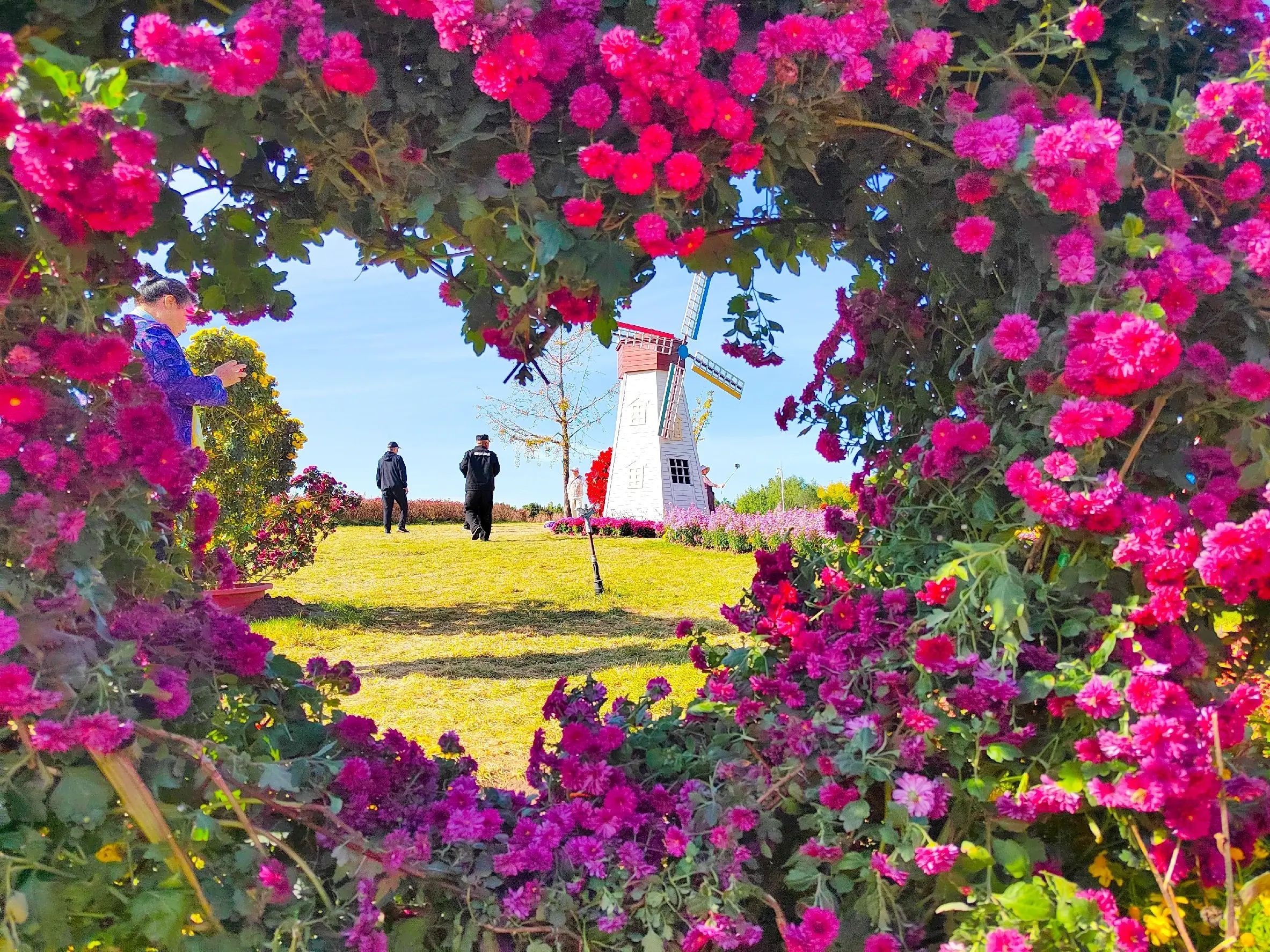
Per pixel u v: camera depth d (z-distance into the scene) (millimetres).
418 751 2275
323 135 1667
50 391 1645
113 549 1766
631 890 1821
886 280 2455
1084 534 1841
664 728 2404
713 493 23312
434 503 24703
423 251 2193
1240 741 1726
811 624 2414
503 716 4289
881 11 1741
